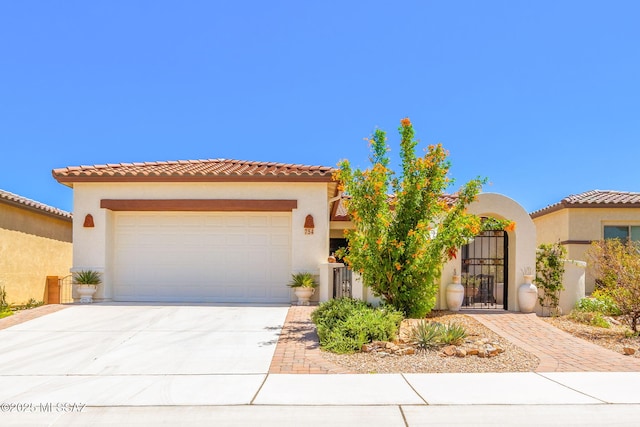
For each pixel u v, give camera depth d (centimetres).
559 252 1387
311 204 1500
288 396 644
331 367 793
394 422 553
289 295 1520
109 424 552
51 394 658
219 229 1539
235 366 800
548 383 704
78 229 1492
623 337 1051
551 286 1350
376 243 1123
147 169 1578
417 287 1146
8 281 1708
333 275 1472
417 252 1106
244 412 586
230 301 1520
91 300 1457
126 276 1531
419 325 973
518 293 1364
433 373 759
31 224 1862
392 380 717
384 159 1159
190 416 574
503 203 1397
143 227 1543
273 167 1644
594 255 1595
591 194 2125
